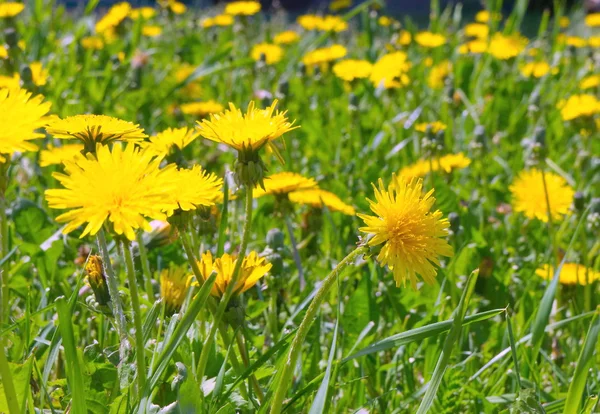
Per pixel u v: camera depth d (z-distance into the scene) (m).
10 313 0.94
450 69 2.21
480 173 1.59
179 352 0.76
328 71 1.96
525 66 2.13
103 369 0.74
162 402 0.74
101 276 0.76
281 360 0.76
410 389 0.86
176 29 2.91
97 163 0.66
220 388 0.73
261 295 0.90
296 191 1.03
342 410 0.84
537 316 0.83
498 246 1.20
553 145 1.77
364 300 0.89
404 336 0.73
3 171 0.74
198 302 0.69
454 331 0.70
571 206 1.14
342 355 0.86
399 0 6.60
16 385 0.70
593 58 2.34
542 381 0.91
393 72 1.69
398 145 1.54
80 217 0.65
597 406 0.80
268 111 0.71
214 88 2.14
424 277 0.70
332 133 1.74
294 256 0.96
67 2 4.32
